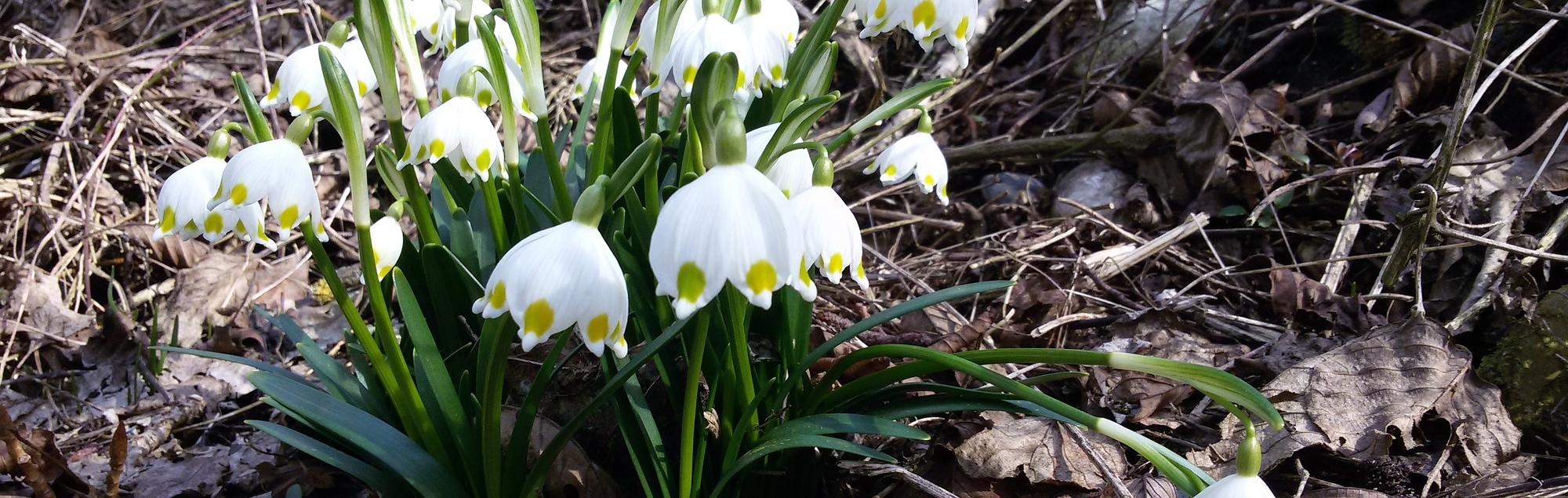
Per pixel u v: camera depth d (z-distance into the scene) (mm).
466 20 268
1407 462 280
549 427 277
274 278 447
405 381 221
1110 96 516
